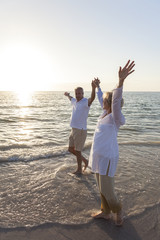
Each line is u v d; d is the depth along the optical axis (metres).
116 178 4.18
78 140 4.27
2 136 8.43
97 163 2.54
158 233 2.52
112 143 2.46
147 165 5.00
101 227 2.59
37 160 5.23
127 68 2.23
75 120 4.23
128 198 3.37
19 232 2.43
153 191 3.64
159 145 7.01
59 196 3.38
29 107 32.44
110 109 2.54
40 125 12.20
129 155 5.80
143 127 11.72
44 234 2.42
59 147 6.47
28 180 3.97
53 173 4.35
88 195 3.45
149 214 2.93
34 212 2.88
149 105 41.25
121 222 2.62
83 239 2.36
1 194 3.38
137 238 2.40
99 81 3.49
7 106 33.75
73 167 4.79
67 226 2.58
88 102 4.11
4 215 2.77
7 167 4.67
